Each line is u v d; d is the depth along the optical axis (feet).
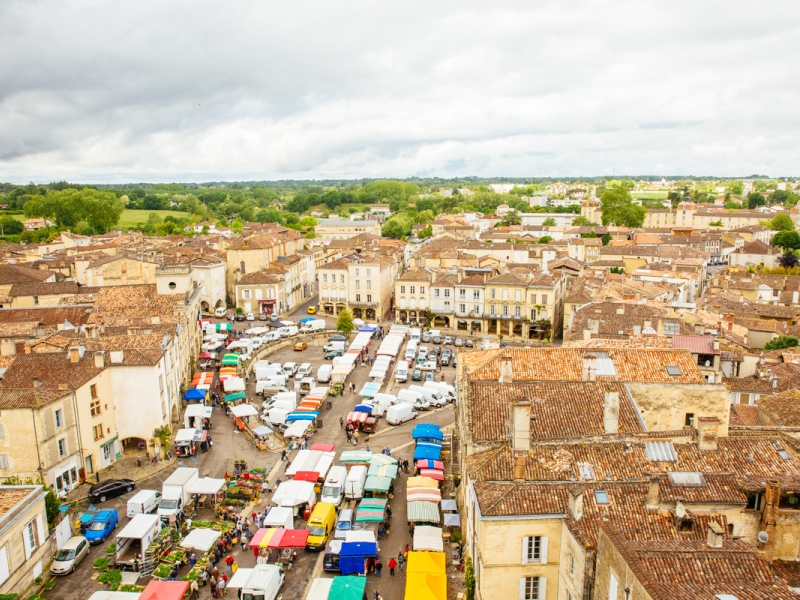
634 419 178.60
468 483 169.68
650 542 115.44
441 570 172.55
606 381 188.85
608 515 136.67
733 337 329.72
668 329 292.61
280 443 291.99
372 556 188.75
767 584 104.63
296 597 179.73
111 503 233.14
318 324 489.26
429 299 516.73
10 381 245.86
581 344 254.06
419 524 208.64
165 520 214.28
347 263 549.54
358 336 449.89
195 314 426.51
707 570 107.24
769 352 314.96
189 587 179.42
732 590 100.07
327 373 373.20
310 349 453.99
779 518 133.90
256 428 296.92
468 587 164.14
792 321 406.21
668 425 193.77
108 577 187.42
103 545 207.10
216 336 444.55
